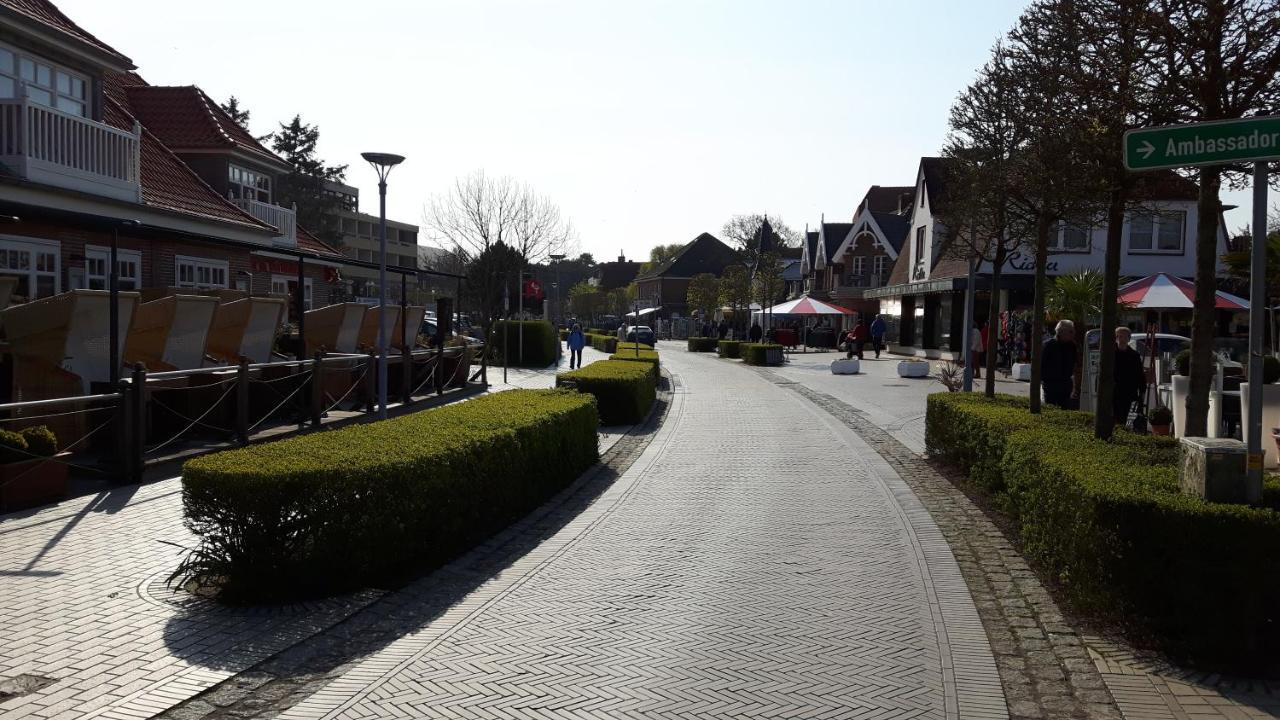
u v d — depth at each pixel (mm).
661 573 7227
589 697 4746
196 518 6336
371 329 18781
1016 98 11250
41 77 16031
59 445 10633
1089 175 8000
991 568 7367
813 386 27359
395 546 6871
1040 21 8508
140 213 17547
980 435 10242
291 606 6227
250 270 22609
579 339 33844
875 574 7199
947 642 5641
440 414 10289
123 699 4633
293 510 6289
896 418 18969
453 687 4863
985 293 34875
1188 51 6371
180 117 23703
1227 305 17609
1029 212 11820
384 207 15906
